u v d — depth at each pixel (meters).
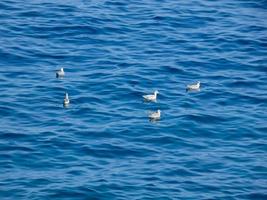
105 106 70.12
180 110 70.06
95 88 72.56
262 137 66.75
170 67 76.56
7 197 57.28
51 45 79.06
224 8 88.94
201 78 75.31
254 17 87.44
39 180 59.38
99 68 75.69
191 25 84.56
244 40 82.38
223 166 62.53
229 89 73.81
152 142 65.19
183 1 89.81
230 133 67.12
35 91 71.44
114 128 66.75
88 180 59.66
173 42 80.94
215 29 84.12
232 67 77.50
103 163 62.12
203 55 79.19
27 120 67.25
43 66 75.56
